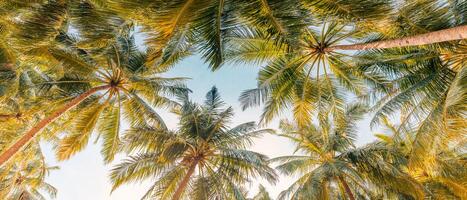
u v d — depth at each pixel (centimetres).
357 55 1061
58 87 1161
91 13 759
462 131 924
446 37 576
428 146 975
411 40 654
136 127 1211
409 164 1021
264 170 1212
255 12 702
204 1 584
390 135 1448
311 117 1182
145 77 1223
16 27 848
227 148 1309
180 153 1225
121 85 1159
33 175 1862
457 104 894
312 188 1355
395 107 1034
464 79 816
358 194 1614
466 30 541
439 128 947
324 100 1177
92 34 754
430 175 1378
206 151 1349
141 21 575
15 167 1784
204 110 1384
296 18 725
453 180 1324
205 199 1276
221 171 1335
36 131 980
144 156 1275
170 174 1308
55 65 1034
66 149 1093
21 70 1165
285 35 746
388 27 747
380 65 1108
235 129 1376
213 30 642
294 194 1425
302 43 933
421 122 1020
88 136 1138
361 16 703
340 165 1371
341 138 1498
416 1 743
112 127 1186
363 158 1327
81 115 1145
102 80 1143
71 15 784
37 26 788
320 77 1146
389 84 1139
